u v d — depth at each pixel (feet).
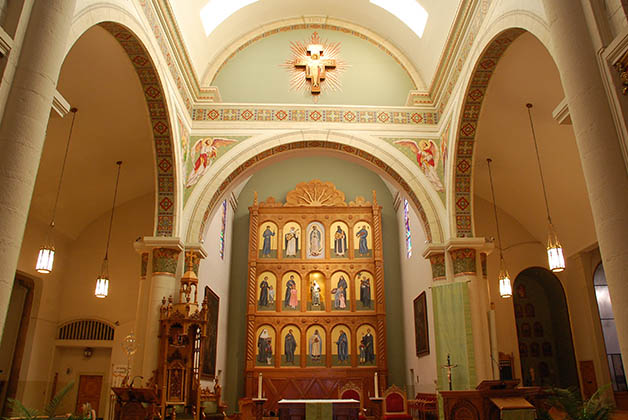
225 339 68.33
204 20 43.39
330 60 48.34
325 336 69.21
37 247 47.55
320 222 74.18
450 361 37.37
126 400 31.68
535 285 54.65
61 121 40.60
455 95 39.37
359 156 44.60
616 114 17.74
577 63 18.93
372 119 44.98
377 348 68.64
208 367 55.98
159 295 37.78
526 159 45.52
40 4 19.12
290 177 78.23
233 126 44.24
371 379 67.46
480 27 33.50
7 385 45.91
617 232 16.88
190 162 42.86
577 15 19.44
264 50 48.60
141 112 42.37
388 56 48.96
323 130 44.37
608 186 17.33
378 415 52.42
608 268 17.06
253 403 56.29
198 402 36.06
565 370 50.75
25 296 48.26
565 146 41.96
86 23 25.17
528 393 28.45
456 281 38.55
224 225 68.44
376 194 77.71
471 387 35.78
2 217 16.56
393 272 74.08
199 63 45.24
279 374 67.26
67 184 47.24
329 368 67.67
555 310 52.49
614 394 43.52
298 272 71.77
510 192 50.37
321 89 47.42
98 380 50.01
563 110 22.16
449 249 39.58
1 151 17.13
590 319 46.14
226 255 69.92
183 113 41.75
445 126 42.24
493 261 50.96
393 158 43.65
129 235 53.47
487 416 27.55
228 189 43.86
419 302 60.23
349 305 70.64
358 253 72.95
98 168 47.62
